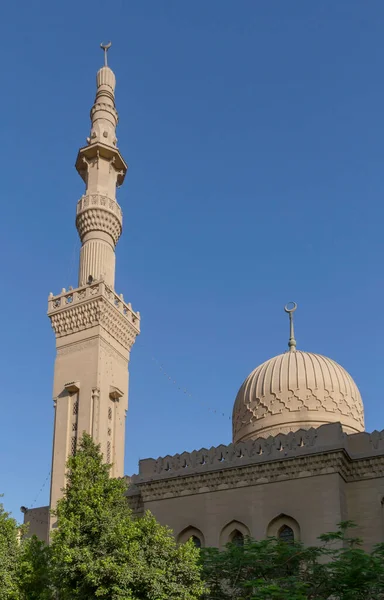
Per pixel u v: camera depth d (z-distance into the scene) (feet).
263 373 175.94
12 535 119.85
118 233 189.67
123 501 107.86
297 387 168.96
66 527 101.24
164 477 146.92
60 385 168.45
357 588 102.47
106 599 96.78
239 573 113.50
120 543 100.01
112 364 171.12
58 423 164.96
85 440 115.65
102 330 170.09
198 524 140.46
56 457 161.38
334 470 132.57
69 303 174.70
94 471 109.60
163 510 145.07
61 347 172.96
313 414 165.89
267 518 134.41
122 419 169.58
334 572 108.58
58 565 101.65
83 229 185.88
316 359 175.63
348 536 131.23
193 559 104.12
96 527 101.24
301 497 133.28
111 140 197.57
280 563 112.88
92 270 179.63
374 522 130.93
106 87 205.87
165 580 99.25
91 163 194.29
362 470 135.54
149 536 103.45
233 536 137.59
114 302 175.83
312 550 113.70
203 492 142.82
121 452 166.30
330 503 130.31
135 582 97.45
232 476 140.97
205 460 146.41
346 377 175.11
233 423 180.24
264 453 140.56
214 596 113.80
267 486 137.28
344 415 168.55
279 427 166.40
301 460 135.33
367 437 138.51
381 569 102.83
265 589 99.19
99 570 96.68
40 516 165.78
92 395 163.32
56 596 112.06
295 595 98.12
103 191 190.29
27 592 112.16
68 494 107.24
